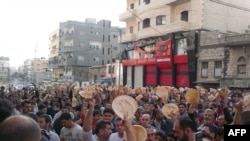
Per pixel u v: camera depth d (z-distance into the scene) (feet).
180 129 13.38
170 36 126.52
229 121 26.66
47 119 22.25
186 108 32.71
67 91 77.66
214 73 107.34
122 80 163.22
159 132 20.13
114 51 267.80
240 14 126.52
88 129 18.78
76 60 252.62
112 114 25.17
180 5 125.80
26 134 6.49
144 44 144.05
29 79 360.89
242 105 17.26
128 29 164.86
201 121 29.22
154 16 138.21
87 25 259.80
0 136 6.41
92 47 259.80
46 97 57.11
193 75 114.73
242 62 97.71
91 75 216.54
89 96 25.40
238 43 97.45
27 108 30.78
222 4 121.29
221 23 120.78
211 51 108.68
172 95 55.26
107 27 266.36
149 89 68.69
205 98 50.98
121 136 20.72
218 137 19.72
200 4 116.16
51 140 21.74
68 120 22.43
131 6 160.45
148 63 138.51
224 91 35.94
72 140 22.15
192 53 115.24
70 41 258.57
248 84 93.66
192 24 118.52
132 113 13.08
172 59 124.47
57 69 284.61
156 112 30.22
